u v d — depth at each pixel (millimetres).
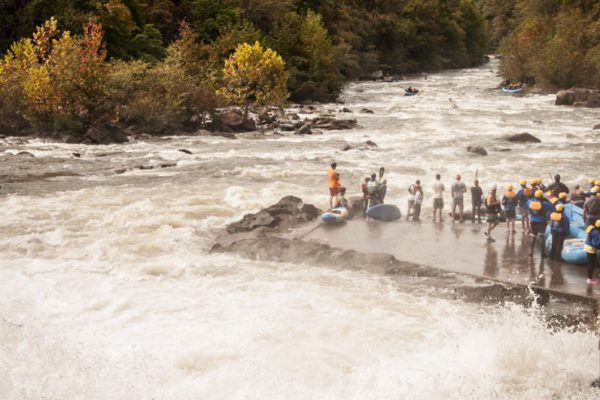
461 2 120625
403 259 16266
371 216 20484
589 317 12945
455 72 106375
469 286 14102
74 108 38250
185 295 14422
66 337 12305
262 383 10414
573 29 70750
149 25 60531
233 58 47812
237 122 43500
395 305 13555
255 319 12789
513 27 124062
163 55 60688
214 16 67312
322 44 65250
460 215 20172
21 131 38438
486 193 25125
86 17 53625
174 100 41375
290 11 76375
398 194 25000
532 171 29250
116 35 55625
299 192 24891
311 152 34312
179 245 18203
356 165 30688
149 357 11352
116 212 21406
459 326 12375
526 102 60281
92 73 38250
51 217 20828
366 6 104188
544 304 13680
